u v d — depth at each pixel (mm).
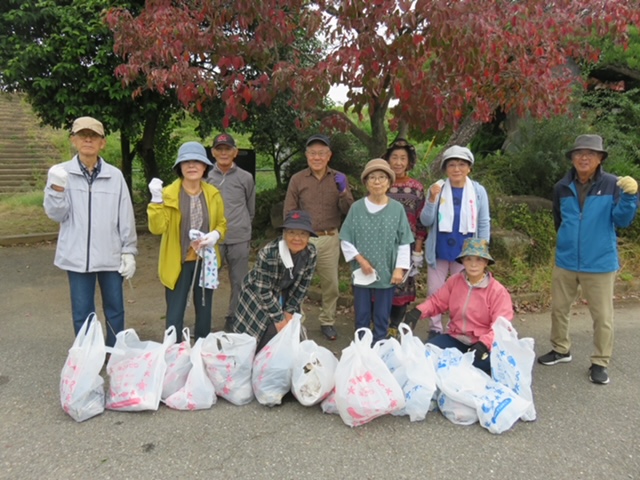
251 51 4195
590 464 2531
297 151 8805
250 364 3105
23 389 3240
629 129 8055
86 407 2844
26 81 7062
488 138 9906
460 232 3783
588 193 3480
